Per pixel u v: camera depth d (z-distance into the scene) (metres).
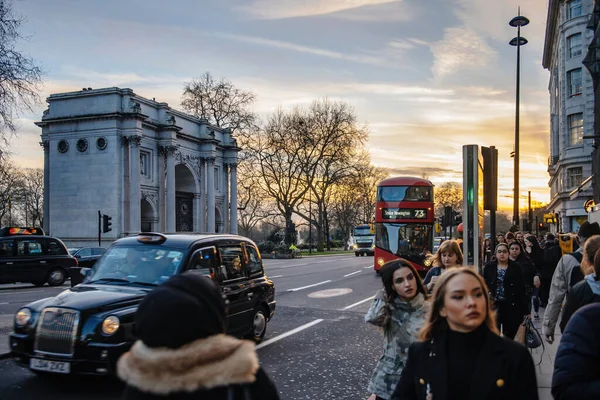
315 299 17.12
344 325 12.25
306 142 69.69
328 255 66.75
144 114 49.62
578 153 46.94
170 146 53.28
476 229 7.15
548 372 7.70
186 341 1.97
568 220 49.34
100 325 6.74
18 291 20.33
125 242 8.77
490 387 2.44
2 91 25.05
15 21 24.73
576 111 47.66
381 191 25.92
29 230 23.41
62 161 49.75
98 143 48.44
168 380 1.89
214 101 71.06
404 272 4.27
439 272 6.78
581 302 4.23
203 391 1.92
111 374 6.72
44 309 6.98
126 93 48.72
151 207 52.59
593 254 4.93
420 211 25.30
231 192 68.25
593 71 29.66
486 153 8.33
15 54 25.31
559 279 6.06
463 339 2.61
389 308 4.34
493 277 7.25
